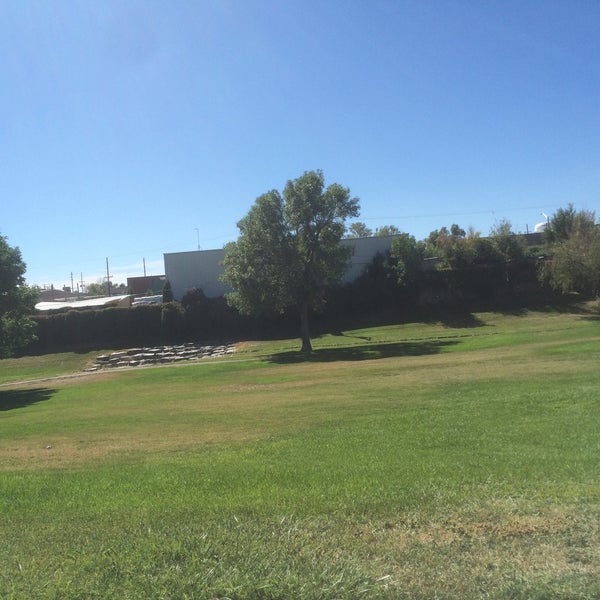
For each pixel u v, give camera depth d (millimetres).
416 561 4730
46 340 62156
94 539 5711
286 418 16484
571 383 18547
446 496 6613
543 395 16219
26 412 24922
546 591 4137
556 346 32938
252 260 45062
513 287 61344
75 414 22141
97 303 75312
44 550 5559
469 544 5066
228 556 4730
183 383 32906
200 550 4871
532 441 10297
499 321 54688
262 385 28094
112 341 62062
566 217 63656
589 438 10234
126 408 22906
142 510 6840
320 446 11352
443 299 62125
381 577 4398
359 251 65250
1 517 7242
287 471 8805
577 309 55156
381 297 62000
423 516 5871
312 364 37062
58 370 54531
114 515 6719
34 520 6941
